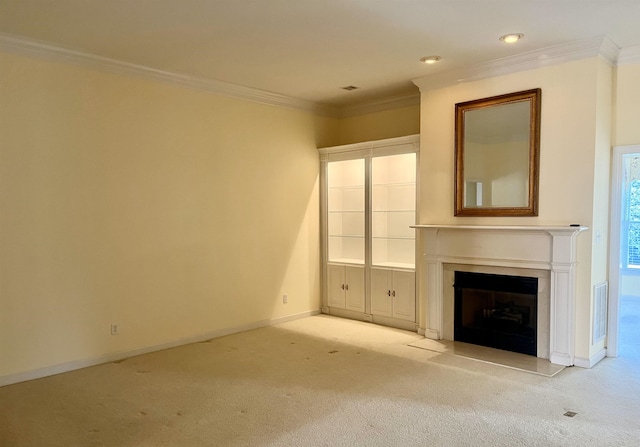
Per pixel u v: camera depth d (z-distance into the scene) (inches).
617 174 168.2
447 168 192.7
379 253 232.2
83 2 123.1
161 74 183.5
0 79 147.0
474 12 131.0
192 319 196.4
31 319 154.5
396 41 153.3
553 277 163.6
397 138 213.8
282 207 230.1
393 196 229.0
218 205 204.7
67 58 159.9
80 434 115.3
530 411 126.3
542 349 169.6
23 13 130.4
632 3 125.6
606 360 168.4
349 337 201.8
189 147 194.5
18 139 151.1
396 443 109.3
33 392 142.4
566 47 157.8
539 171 168.1
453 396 136.6
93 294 168.6
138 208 179.9
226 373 157.9
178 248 191.8
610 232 170.6
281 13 130.8
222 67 180.1
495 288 179.9
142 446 109.2
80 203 165.0
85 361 166.2
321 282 249.6
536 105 166.6
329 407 129.6
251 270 217.5
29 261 153.9
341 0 122.7
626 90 165.8
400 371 158.2
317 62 174.6
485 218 181.6
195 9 128.0
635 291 297.9
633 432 114.3
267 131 222.8
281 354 178.5
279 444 109.4
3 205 148.6
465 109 185.0
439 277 195.6
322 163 245.3
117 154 173.8
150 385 147.5
